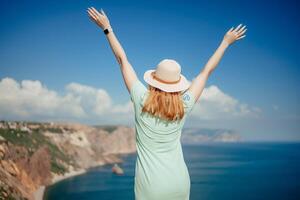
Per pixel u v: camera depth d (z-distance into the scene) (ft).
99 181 447.01
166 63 12.53
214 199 322.34
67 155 584.40
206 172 574.56
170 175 12.76
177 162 13.08
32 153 438.81
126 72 13.69
